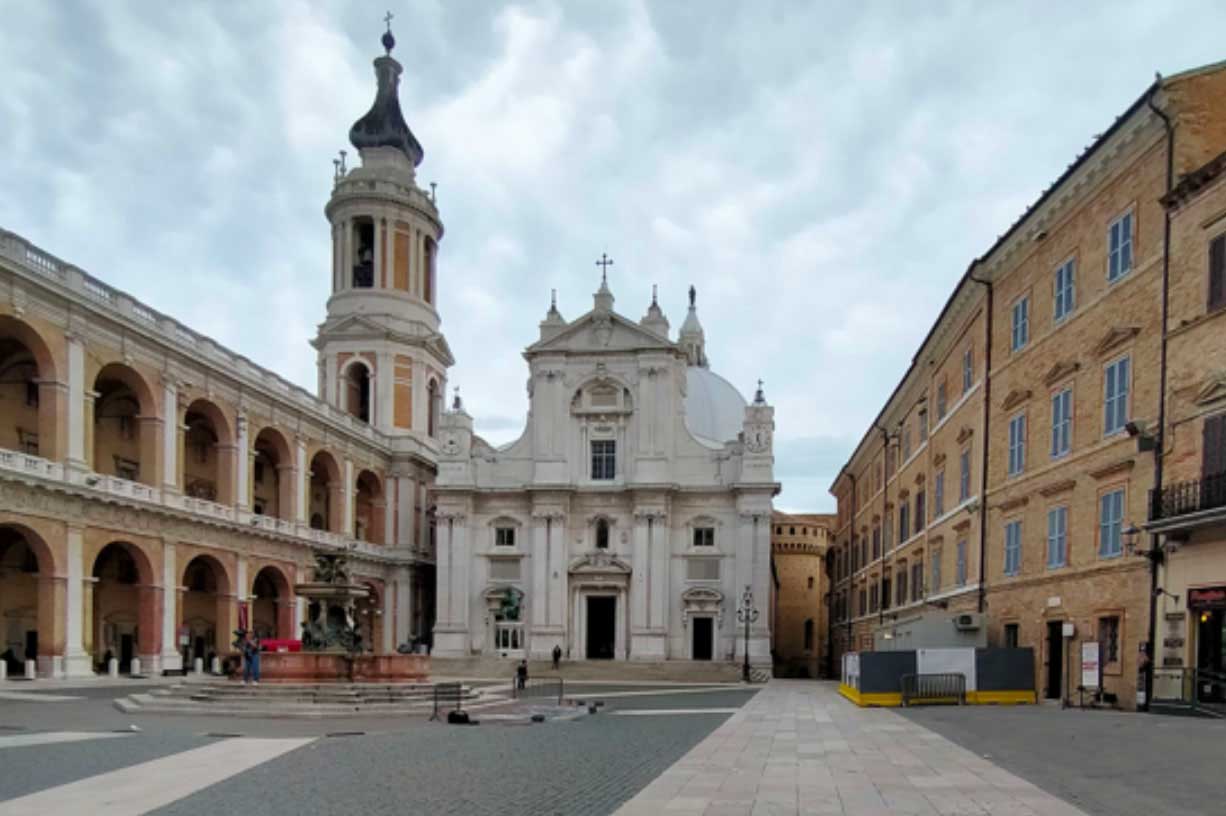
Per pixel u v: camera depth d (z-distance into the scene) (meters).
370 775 13.91
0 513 34.09
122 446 47.81
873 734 19.02
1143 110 23.23
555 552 61.88
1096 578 25.08
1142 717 20.56
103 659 44.34
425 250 72.69
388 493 67.19
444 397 74.25
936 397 41.81
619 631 60.91
